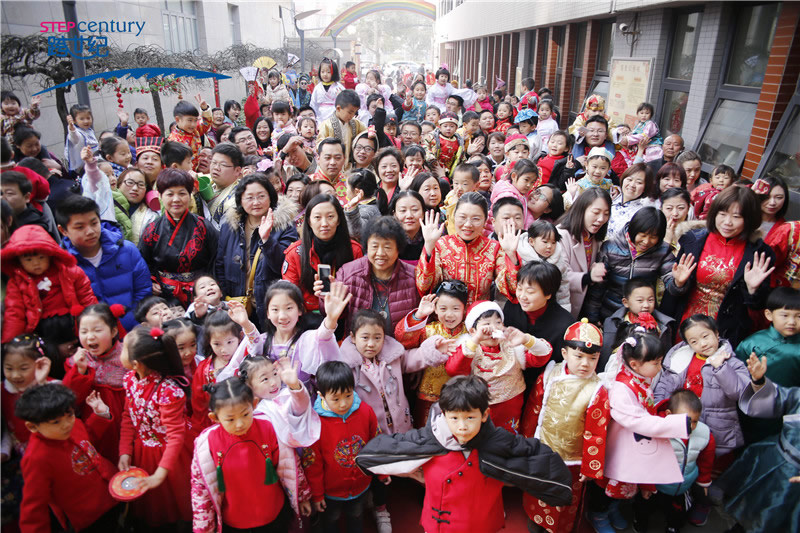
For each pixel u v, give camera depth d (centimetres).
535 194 400
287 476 236
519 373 282
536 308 285
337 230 309
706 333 281
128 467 244
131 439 249
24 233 253
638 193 404
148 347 236
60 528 239
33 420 207
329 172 429
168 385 243
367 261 298
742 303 320
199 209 409
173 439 237
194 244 346
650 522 290
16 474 235
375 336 262
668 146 536
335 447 247
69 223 293
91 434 249
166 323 268
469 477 227
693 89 630
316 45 2566
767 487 261
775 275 339
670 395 284
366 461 235
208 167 511
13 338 234
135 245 361
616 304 335
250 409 219
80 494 229
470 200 305
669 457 252
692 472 267
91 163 349
